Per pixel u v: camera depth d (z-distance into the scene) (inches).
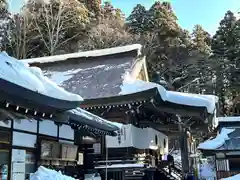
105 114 742.5
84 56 987.3
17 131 397.1
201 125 862.5
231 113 1720.0
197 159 1274.6
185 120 798.5
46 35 1612.9
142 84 726.5
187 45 1894.7
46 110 308.3
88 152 652.1
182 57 1798.7
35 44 1600.6
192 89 1728.6
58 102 307.0
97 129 532.4
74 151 538.3
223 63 1785.2
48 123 470.3
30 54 1577.3
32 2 1622.8
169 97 714.8
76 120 462.6
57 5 1635.1
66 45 1652.3
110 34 1630.2
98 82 837.8
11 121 386.0
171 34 1843.0
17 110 285.0
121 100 700.7
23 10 1587.1
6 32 1544.0
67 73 957.2
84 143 627.5
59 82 903.7
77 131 570.3
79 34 1681.8
